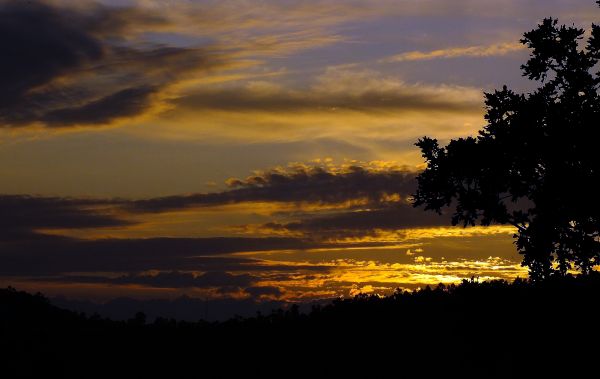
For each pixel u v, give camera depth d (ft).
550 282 80.07
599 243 86.53
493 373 60.85
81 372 71.51
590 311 69.56
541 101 88.48
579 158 87.30
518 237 88.63
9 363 73.82
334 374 65.31
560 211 87.40
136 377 69.67
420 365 64.34
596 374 58.18
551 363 61.05
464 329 70.64
